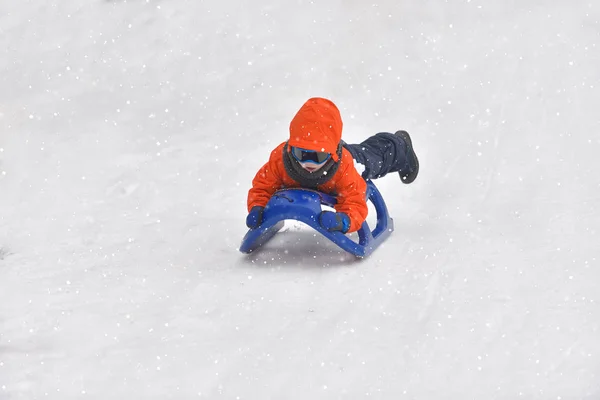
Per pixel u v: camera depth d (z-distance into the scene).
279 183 12.73
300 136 12.02
